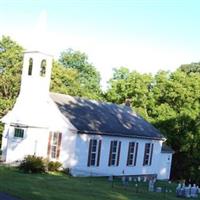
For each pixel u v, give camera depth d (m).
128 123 44.50
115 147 41.09
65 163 37.22
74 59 79.00
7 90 54.94
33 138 38.72
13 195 21.42
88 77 79.69
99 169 39.38
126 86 64.56
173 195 32.59
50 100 38.94
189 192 33.00
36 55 39.81
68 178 33.28
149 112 61.22
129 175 43.00
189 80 58.84
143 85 62.91
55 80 58.72
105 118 42.09
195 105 57.22
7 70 54.81
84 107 41.66
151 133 46.03
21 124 39.06
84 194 25.02
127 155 42.59
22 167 33.53
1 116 52.97
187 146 54.88
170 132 56.41
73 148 36.91
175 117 56.53
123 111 47.03
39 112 39.38
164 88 60.94
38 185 26.23
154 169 46.72
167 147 50.75
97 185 31.06
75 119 38.19
